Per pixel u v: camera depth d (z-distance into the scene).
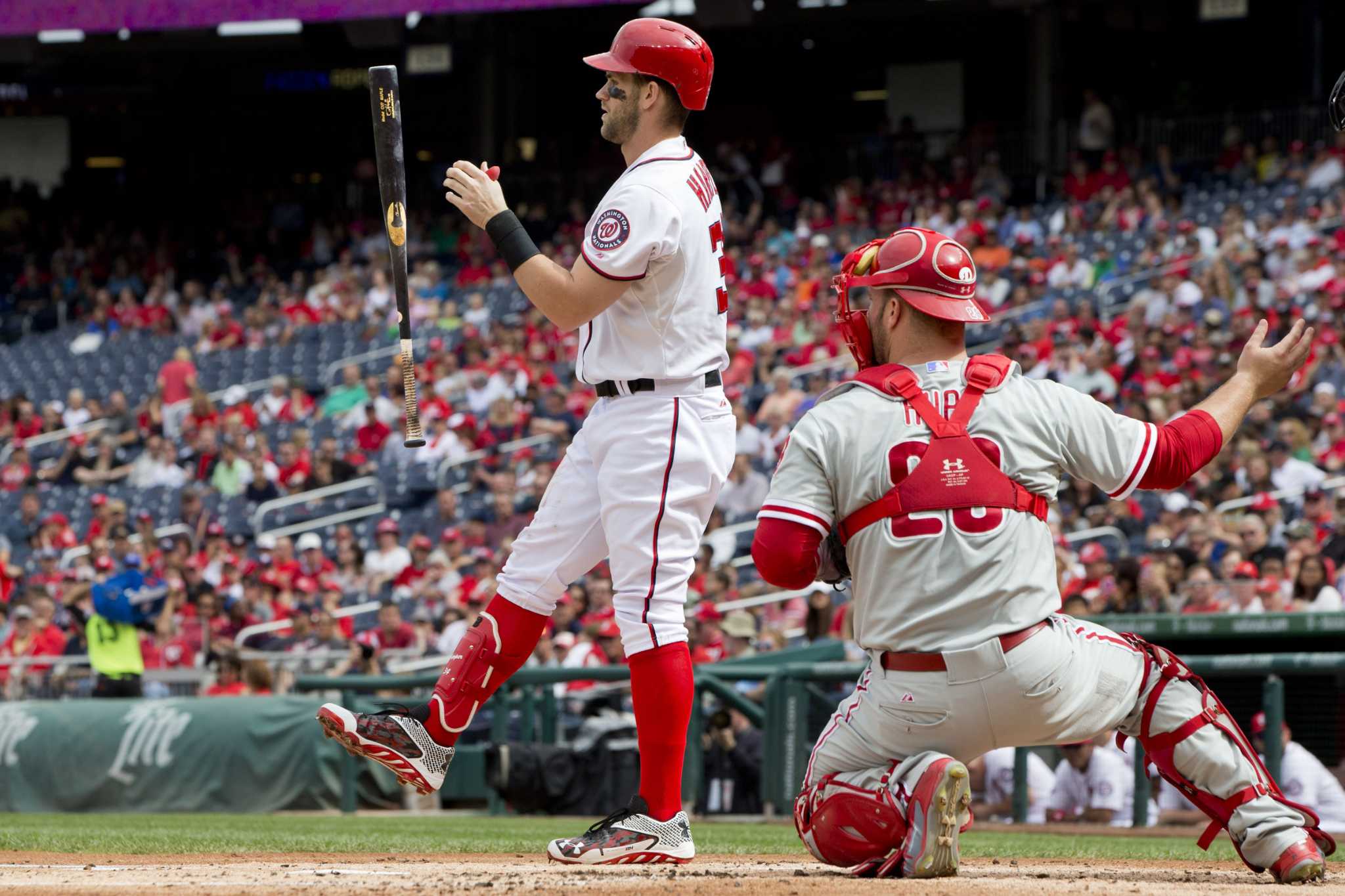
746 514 56.16
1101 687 12.84
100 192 109.38
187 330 90.06
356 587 57.97
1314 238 65.62
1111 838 26.47
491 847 20.66
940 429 12.69
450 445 66.12
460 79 113.69
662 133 14.95
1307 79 92.06
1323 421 51.09
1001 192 82.88
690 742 35.56
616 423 14.67
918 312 13.14
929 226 79.44
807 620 41.78
